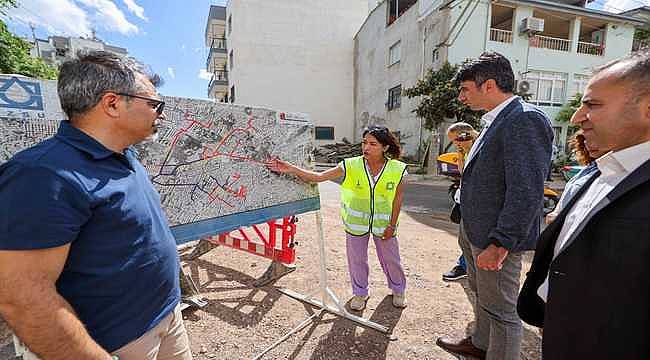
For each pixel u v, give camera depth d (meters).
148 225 1.10
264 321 2.61
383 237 2.67
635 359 0.91
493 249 1.65
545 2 13.49
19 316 0.81
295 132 2.76
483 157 1.74
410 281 3.42
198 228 1.97
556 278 1.12
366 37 22.34
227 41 25.83
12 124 1.30
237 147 2.24
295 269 3.66
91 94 0.99
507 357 1.83
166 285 1.20
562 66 14.39
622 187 0.95
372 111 21.58
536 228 1.75
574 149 2.11
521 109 1.63
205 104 2.04
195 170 1.97
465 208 1.89
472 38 13.39
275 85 23.77
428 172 14.02
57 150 0.91
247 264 3.78
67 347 0.86
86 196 0.90
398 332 2.50
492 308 1.86
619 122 0.99
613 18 14.38
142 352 1.11
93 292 0.97
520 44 13.84
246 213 2.28
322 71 24.36
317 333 2.46
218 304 2.85
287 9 23.44
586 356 1.01
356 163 2.64
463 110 11.29
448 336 2.46
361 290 2.78
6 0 6.52
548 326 1.14
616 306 0.94
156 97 1.15
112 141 1.05
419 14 15.48
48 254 0.84
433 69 14.30
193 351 2.21
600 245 0.98
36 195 0.81
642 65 0.95
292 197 2.63
